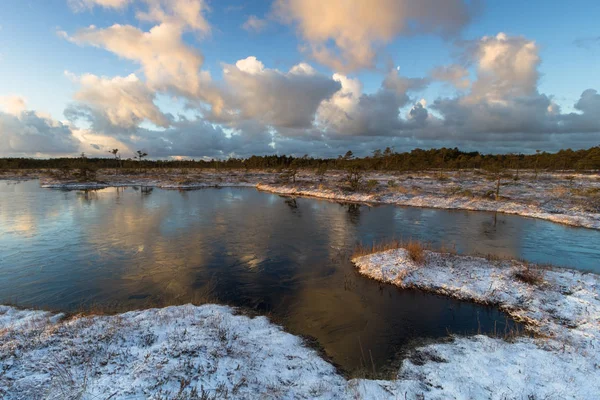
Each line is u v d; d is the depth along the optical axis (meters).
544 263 14.49
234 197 40.78
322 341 8.61
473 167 79.06
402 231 21.42
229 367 6.38
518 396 5.85
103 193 43.31
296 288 12.23
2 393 5.14
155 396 5.24
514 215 27.03
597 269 14.02
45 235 19.94
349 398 5.84
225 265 14.77
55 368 5.99
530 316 9.59
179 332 7.76
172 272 13.79
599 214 24.11
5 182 60.91
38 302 10.77
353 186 42.25
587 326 8.65
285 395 5.68
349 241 18.98
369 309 10.48
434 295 11.41
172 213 28.17
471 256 14.61
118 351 6.76
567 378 6.39
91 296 11.30
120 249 17.12
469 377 6.61
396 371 7.19
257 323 9.03
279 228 22.44
